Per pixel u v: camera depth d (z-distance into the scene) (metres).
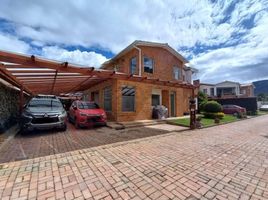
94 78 9.92
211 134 8.38
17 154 5.00
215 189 3.10
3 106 8.49
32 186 3.15
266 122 14.24
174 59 17.19
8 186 3.14
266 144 6.42
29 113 7.72
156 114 12.80
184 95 17.94
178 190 3.06
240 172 3.83
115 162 4.36
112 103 11.27
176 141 6.72
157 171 3.84
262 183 3.34
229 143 6.50
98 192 2.97
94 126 10.11
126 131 8.88
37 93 21.02
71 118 11.55
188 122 11.47
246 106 23.73
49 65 6.10
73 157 4.72
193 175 3.65
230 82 35.97
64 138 7.17
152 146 5.93
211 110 15.70
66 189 3.06
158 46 15.09
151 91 13.02
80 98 23.17
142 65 13.98
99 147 5.73
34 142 6.47
